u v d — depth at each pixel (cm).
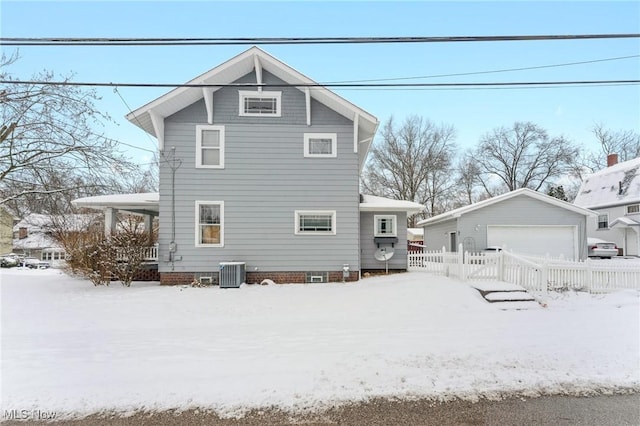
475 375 448
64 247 1377
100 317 757
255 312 801
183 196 1270
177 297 982
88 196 1460
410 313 777
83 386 418
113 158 1338
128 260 1220
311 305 867
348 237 1301
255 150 1298
